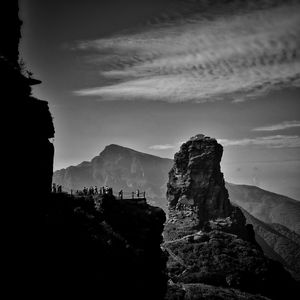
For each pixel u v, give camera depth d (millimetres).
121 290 52281
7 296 34312
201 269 171625
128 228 68812
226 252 185750
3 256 35719
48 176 49156
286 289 182500
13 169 39562
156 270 71562
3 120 37719
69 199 60438
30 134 43438
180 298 133625
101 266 50156
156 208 83250
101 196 67062
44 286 39125
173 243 197500
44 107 47406
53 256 43094
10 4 51062
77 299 42844
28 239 40219
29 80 43125
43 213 46375
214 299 138750
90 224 57031
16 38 52531
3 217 37188
